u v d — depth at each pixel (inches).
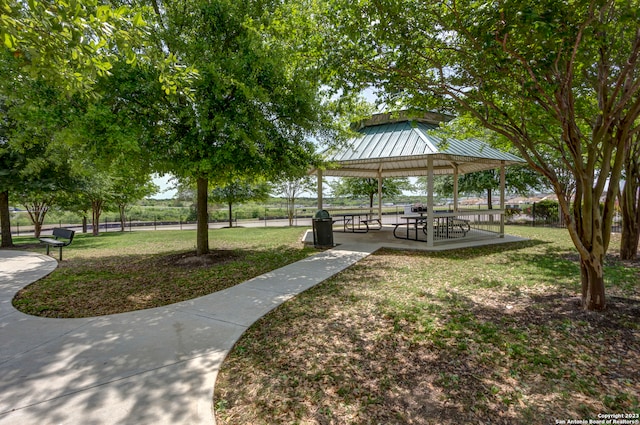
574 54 120.6
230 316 166.4
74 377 107.1
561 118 144.2
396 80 169.6
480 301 185.9
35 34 92.8
